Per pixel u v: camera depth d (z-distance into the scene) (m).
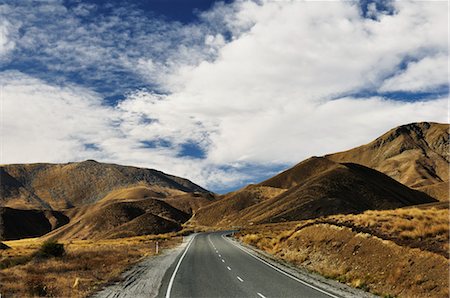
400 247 20.02
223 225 147.12
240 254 36.69
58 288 17.92
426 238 20.78
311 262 27.02
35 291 16.98
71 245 75.19
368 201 123.31
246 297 15.73
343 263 23.22
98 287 18.88
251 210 147.50
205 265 27.92
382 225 25.11
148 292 17.27
